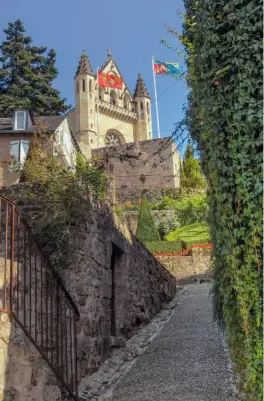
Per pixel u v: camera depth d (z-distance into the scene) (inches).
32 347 215.3
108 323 346.0
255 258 173.2
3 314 200.4
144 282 480.7
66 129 1124.5
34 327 239.0
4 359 195.8
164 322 470.9
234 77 186.7
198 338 367.6
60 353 253.9
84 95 2509.8
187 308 538.0
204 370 277.4
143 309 460.8
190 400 229.5
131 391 260.4
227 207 182.4
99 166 368.8
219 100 189.2
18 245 255.0
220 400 223.5
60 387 246.7
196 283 806.5
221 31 195.3
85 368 280.4
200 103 205.5
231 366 274.2
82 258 295.0
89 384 274.8
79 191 306.3
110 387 276.2
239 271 176.9
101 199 352.5
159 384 264.5
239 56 186.1
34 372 208.8
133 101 2763.3
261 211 173.0
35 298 234.8
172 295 633.0
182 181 1384.1
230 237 181.0
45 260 249.8
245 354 174.2
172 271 838.5
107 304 346.6
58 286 261.7
